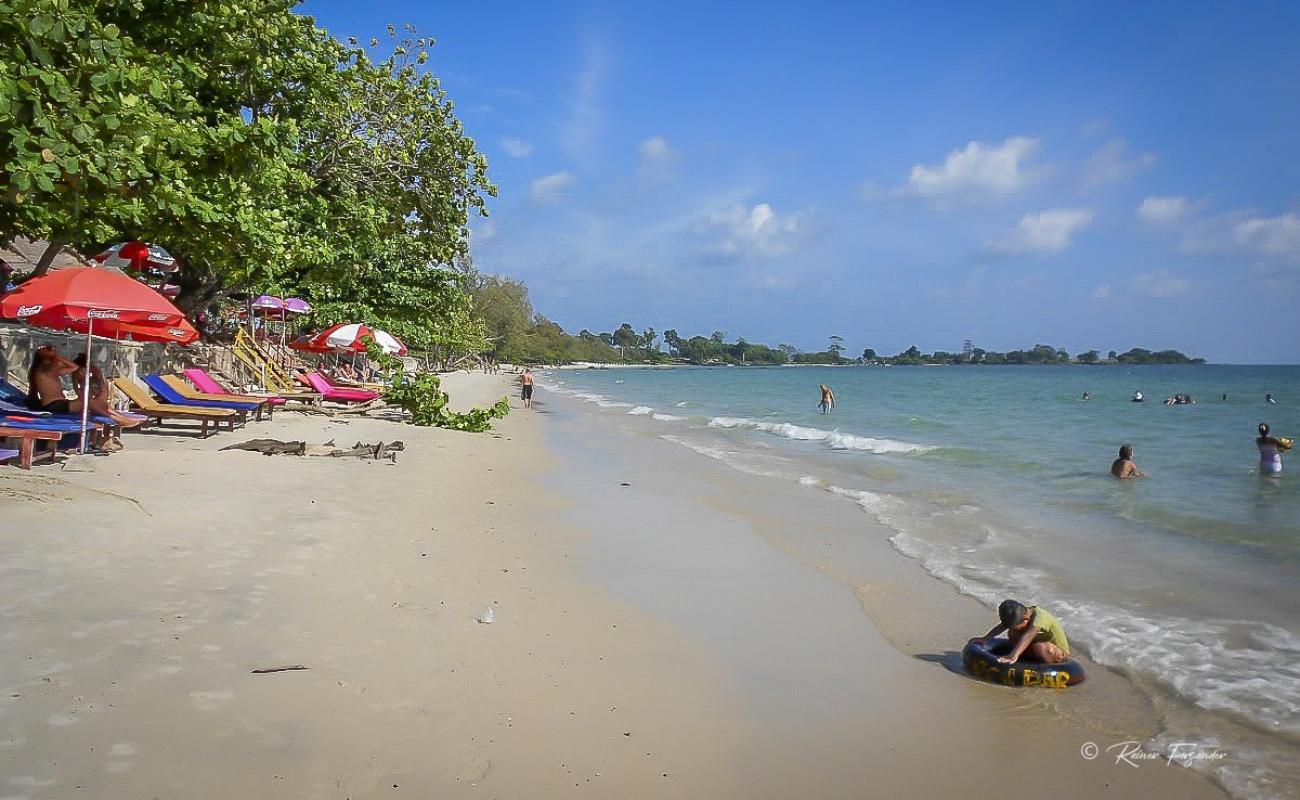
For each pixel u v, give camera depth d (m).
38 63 8.32
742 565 9.40
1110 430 27.81
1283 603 7.88
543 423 31.30
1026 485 15.55
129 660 4.77
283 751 4.06
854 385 80.75
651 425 31.28
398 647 5.69
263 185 14.06
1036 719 5.46
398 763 4.17
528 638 6.33
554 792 4.15
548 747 4.62
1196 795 4.54
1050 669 6.00
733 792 4.37
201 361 21.03
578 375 134.38
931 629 7.28
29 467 9.27
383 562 7.78
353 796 3.81
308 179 16.94
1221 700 5.73
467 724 4.73
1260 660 6.43
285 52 16.55
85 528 7.21
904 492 14.74
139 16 12.64
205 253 13.99
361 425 20.02
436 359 77.06
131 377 16.41
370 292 29.62
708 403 49.06
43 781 3.51
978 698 5.80
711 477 16.58
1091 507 13.12
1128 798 4.51
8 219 10.80
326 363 34.06
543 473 16.22
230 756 3.94
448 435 20.81
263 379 22.78
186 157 12.16
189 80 13.46
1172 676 6.14
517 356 125.06
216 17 13.88
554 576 8.32
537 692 5.34
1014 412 38.81
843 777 4.63
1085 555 9.88
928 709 5.60
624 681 5.74
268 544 7.62
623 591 8.09
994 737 5.20
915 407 43.03
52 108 8.02
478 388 53.97
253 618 5.69
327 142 19.20
